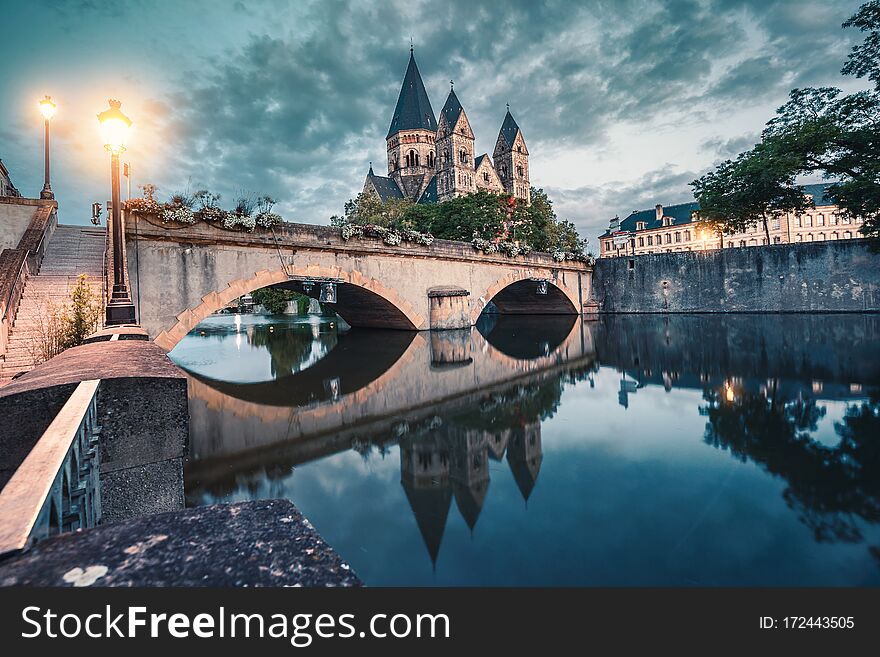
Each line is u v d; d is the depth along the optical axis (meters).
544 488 5.00
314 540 1.28
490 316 46.84
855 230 63.47
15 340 8.52
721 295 32.34
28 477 1.55
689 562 3.38
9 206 16.31
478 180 76.62
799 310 29.27
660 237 78.75
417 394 10.67
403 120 82.88
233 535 1.29
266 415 9.10
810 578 3.14
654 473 5.27
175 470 3.27
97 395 2.99
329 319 53.31
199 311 14.84
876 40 22.69
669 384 10.46
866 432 6.34
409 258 22.78
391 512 4.61
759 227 69.31
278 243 16.86
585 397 9.65
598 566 3.38
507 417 8.38
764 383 9.95
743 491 4.64
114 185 7.80
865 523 3.90
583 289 37.25
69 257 14.10
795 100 25.92
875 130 23.17
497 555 3.61
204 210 14.89
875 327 19.66
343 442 7.24
